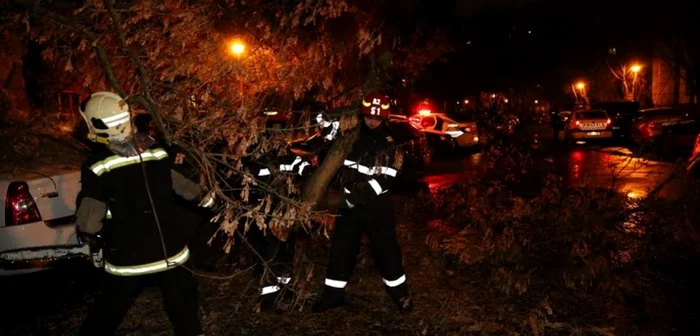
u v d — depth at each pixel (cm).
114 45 521
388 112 498
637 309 548
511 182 1152
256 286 605
